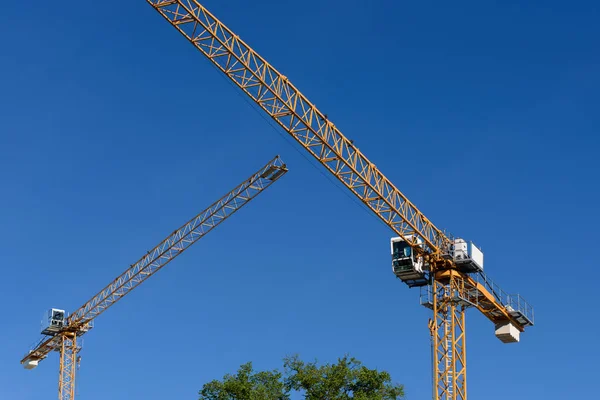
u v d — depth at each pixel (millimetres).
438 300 137625
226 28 122312
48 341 174000
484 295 140375
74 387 171500
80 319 173250
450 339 136000
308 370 127875
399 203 134125
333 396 125062
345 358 128875
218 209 160125
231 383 125000
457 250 136875
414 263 136375
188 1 120938
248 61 122812
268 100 123625
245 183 155625
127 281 169250
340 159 127562
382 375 125625
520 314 144750
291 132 125188
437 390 134125
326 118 126438
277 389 126438
